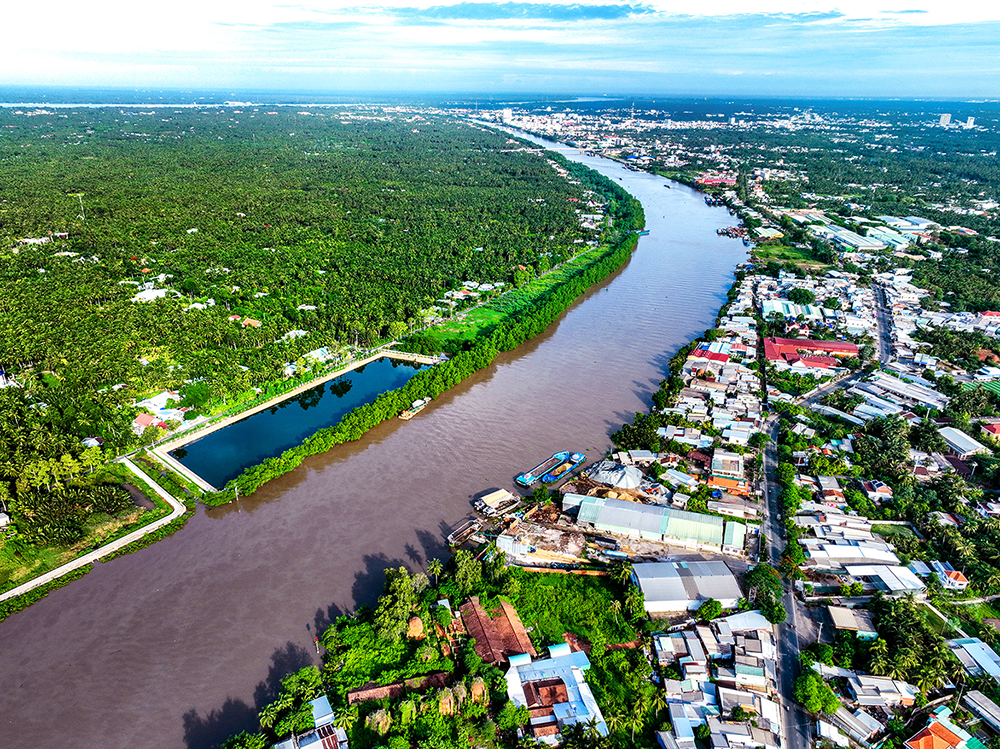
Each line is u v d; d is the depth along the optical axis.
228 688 111.31
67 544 141.75
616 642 121.94
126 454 177.00
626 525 149.75
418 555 143.62
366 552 144.12
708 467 176.00
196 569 137.75
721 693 108.62
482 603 128.25
